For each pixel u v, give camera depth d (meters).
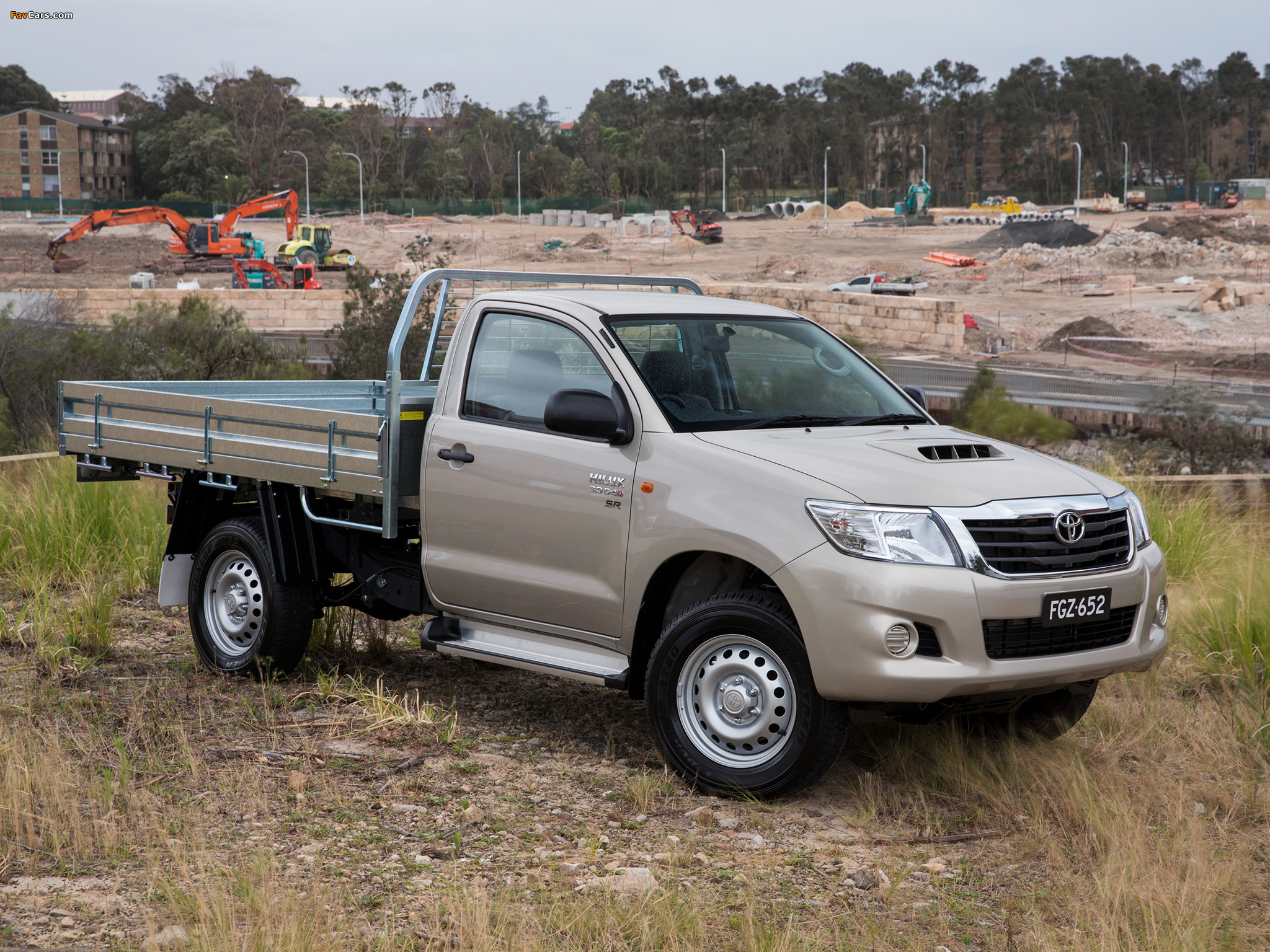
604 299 5.37
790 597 4.30
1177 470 25.77
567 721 5.56
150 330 27.31
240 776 4.58
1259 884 3.91
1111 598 4.49
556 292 5.48
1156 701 5.77
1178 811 4.38
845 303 50.50
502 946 3.22
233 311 30.80
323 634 6.57
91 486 9.11
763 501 4.43
